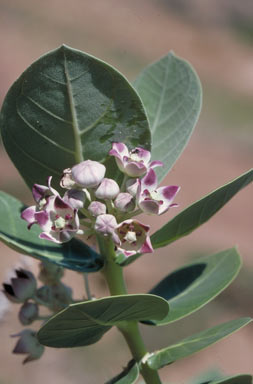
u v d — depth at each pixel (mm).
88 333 729
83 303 688
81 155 749
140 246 711
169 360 750
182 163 3137
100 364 1725
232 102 3711
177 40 4172
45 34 3863
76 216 711
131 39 3961
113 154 730
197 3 4656
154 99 809
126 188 729
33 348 790
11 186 2389
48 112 735
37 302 780
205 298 771
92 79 725
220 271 793
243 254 2293
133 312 718
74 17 4051
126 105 735
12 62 3537
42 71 722
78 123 738
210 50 4309
